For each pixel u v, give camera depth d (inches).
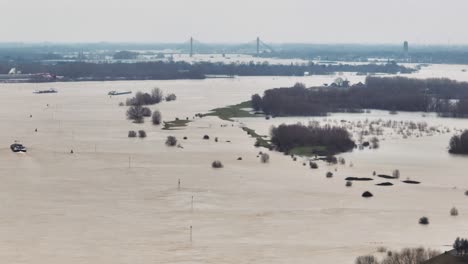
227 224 5836.6
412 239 5467.5
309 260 4936.0
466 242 4803.2
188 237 5467.5
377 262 4763.8
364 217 6107.3
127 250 5152.6
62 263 4864.7
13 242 5295.3
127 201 6496.1
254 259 4975.4
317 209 6348.4
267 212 6220.5
